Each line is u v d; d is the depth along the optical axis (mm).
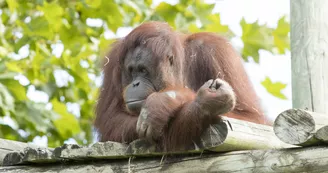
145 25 13328
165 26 13508
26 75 21797
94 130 14141
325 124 10406
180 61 13352
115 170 11727
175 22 22469
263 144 11359
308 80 14344
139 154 11414
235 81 13734
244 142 11039
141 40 13109
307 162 10305
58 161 12117
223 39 14484
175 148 11156
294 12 14789
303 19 14602
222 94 10609
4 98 19875
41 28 22000
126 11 23422
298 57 14562
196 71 14117
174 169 11297
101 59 15016
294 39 14711
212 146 10805
